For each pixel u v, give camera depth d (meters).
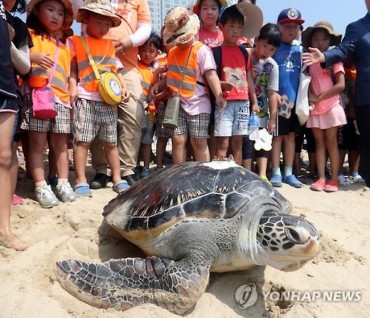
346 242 1.49
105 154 1.81
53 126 1.58
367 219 1.75
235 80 1.88
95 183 1.84
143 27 1.96
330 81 2.14
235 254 1.04
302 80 2.12
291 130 2.19
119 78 1.81
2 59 1.17
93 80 1.71
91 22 1.73
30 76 1.51
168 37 1.98
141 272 0.99
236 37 1.90
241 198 1.06
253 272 1.18
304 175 2.49
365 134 2.23
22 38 1.39
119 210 1.22
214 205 1.05
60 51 1.63
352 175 2.51
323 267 1.27
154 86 2.02
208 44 2.09
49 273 1.07
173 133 1.85
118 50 1.84
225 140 1.89
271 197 1.12
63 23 1.71
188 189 1.09
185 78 1.82
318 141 2.19
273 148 2.16
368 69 2.17
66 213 1.43
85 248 1.25
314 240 0.94
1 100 1.17
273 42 1.96
